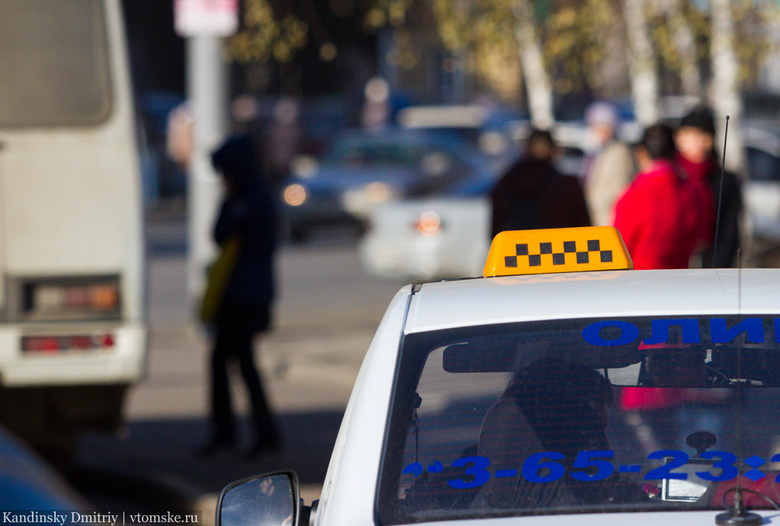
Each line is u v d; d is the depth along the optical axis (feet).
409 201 134.00
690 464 24.48
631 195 57.93
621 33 114.01
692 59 112.27
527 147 75.61
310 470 72.02
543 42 112.78
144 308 65.57
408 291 29.81
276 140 301.43
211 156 76.59
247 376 75.46
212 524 63.62
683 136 66.03
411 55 119.34
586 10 107.76
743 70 107.96
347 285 157.48
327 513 23.85
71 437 70.85
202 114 116.37
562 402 25.35
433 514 23.65
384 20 115.55
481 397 25.49
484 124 243.40
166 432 85.25
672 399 25.38
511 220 75.41
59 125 65.31
